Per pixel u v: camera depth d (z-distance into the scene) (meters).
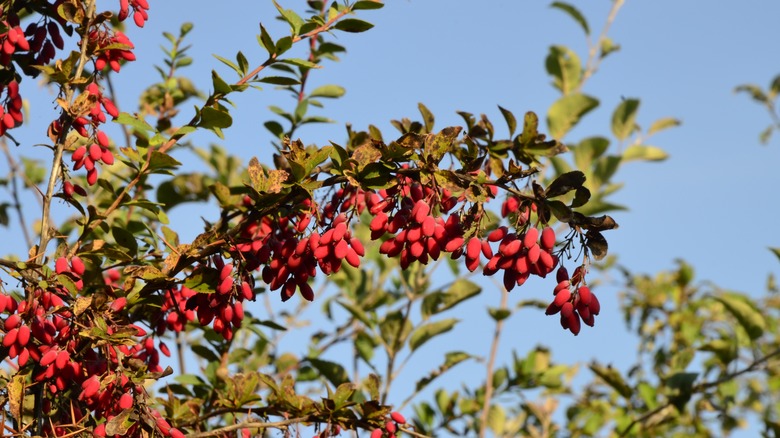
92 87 3.70
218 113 3.79
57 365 3.18
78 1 3.71
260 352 6.05
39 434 3.28
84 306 3.24
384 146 3.16
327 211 3.46
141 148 3.88
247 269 3.39
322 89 5.36
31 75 4.02
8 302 3.26
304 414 3.75
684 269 8.71
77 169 3.68
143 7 3.95
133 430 3.22
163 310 3.76
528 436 7.20
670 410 6.51
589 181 6.91
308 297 3.29
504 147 4.00
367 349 6.07
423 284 6.24
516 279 3.15
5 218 6.20
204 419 3.95
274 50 3.97
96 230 4.77
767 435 5.94
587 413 7.64
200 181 5.79
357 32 4.13
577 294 3.14
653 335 8.52
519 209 3.21
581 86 7.88
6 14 3.88
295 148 3.33
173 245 4.07
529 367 6.57
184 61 5.75
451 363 5.67
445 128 3.17
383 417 3.68
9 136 3.79
